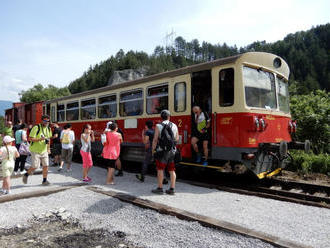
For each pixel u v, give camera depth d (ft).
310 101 38.78
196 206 16.57
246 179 27.04
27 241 12.50
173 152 19.33
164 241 12.23
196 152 24.72
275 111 24.34
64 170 30.91
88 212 16.14
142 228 13.65
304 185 22.12
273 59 25.13
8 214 15.78
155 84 28.48
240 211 15.79
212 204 17.13
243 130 21.09
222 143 22.21
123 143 32.17
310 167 29.63
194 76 24.84
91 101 38.88
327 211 15.88
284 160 25.27
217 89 22.80
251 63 22.54
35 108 54.54
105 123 35.47
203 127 23.26
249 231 12.16
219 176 28.94
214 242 11.73
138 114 30.37
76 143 42.06
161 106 27.68
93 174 28.14
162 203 16.80
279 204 17.30
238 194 19.84
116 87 33.83
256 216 14.94
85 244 12.17
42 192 19.29
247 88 21.94
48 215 15.72
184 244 11.84
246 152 20.98
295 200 17.72
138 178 24.58
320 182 25.58
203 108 24.86
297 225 13.62
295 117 37.93
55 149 34.14
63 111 46.29
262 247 11.03
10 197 18.01
